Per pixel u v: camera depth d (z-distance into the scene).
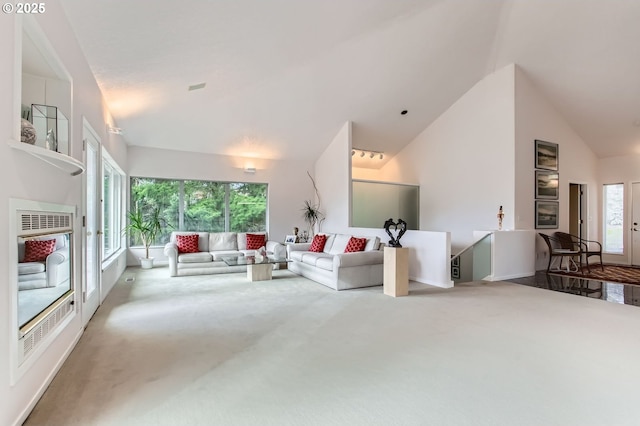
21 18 1.79
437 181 7.60
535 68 6.14
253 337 2.96
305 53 4.84
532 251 6.27
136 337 2.93
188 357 2.53
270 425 1.72
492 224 6.47
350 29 4.54
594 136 7.25
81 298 2.95
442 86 6.60
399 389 2.08
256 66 4.80
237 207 7.86
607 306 4.06
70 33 2.79
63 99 2.77
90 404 1.89
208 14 3.25
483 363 2.46
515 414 1.82
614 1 4.80
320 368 2.37
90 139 3.56
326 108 6.53
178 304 4.04
